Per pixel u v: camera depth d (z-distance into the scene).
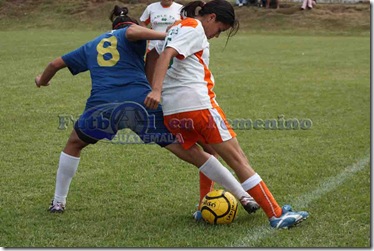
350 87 20.19
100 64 7.98
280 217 7.65
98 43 8.09
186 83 7.60
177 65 7.62
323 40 40.28
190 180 9.86
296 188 9.41
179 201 8.82
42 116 14.92
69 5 53.16
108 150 11.73
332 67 25.86
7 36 41.84
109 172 10.30
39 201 8.76
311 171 10.38
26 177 9.97
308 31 46.22
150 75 8.31
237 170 7.72
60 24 50.25
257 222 7.89
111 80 7.88
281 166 10.71
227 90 19.14
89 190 9.30
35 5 53.53
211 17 7.82
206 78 7.75
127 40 7.97
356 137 13.07
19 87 19.14
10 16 52.16
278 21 48.22
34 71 23.30
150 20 15.41
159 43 8.27
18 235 7.41
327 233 7.43
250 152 11.74
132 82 7.88
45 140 12.55
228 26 7.90
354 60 28.55
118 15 8.66
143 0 53.72
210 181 8.34
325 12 49.56
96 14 51.41
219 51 32.47
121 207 8.55
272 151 11.84
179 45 7.38
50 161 10.98
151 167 10.61
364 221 7.85
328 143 12.52
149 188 9.43
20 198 8.89
